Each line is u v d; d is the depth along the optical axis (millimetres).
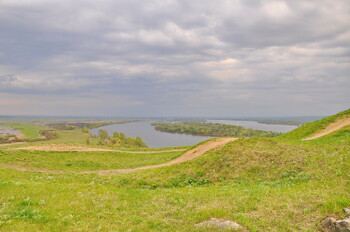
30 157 39688
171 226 13242
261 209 14258
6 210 14797
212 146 36500
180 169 27672
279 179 21875
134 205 17078
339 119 46844
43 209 15234
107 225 13586
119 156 46375
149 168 33469
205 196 17922
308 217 12625
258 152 27938
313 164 22656
